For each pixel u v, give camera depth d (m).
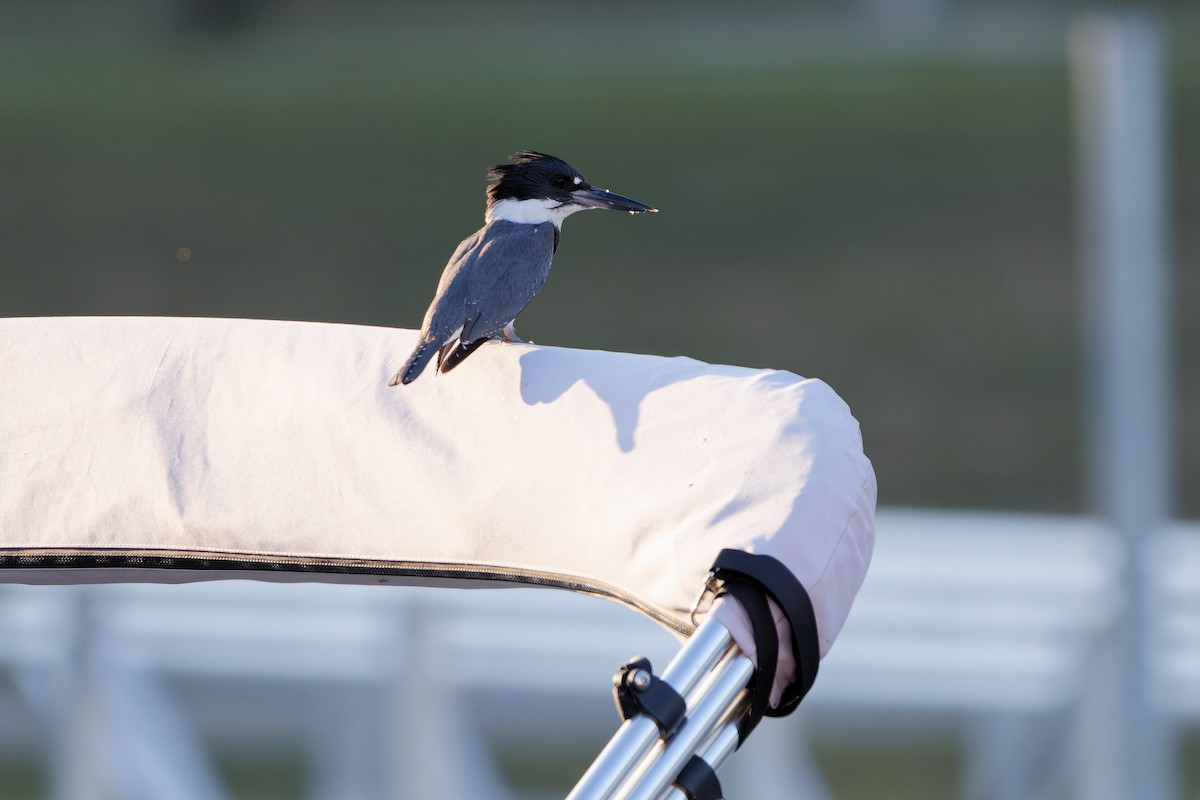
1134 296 12.62
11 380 5.50
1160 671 11.48
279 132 39.06
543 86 41.56
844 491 4.51
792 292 31.77
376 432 5.12
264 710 12.56
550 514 4.80
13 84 42.78
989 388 28.47
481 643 11.21
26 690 11.72
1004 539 12.51
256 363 5.45
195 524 5.13
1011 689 11.34
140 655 11.21
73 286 33.03
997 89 39.28
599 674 11.34
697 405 4.84
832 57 43.66
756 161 36.31
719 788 4.10
